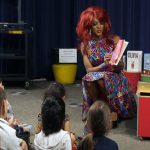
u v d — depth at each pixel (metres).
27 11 6.36
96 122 1.99
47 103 2.35
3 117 2.33
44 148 2.31
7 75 6.02
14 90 5.82
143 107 3.55
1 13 6.31
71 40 6.61
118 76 3.92
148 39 6.38
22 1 6.30
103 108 2.04
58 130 2.33
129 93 4.01
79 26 3.92
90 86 3.83
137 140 3.60
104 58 3.82
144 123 3.57
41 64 6.60
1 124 2.16
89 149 1.92
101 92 3.89
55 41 6.59
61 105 2.37
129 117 4.04
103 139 1.98
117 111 3.93
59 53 6.29
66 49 6.30
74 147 2.52
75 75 6.43
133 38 6.41
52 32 6.55
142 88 3.69
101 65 3.83
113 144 1.97
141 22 6.36
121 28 6.41
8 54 6.05
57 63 6.32
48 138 2.32
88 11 3.89
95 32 3.90
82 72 6.58
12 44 6.39
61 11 6.52
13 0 6.32
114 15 6.40
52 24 6.53
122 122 4.12
